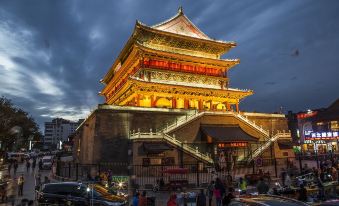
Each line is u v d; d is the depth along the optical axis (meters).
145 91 54.91
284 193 19.38
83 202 16.86
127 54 63.62
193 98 59.47
